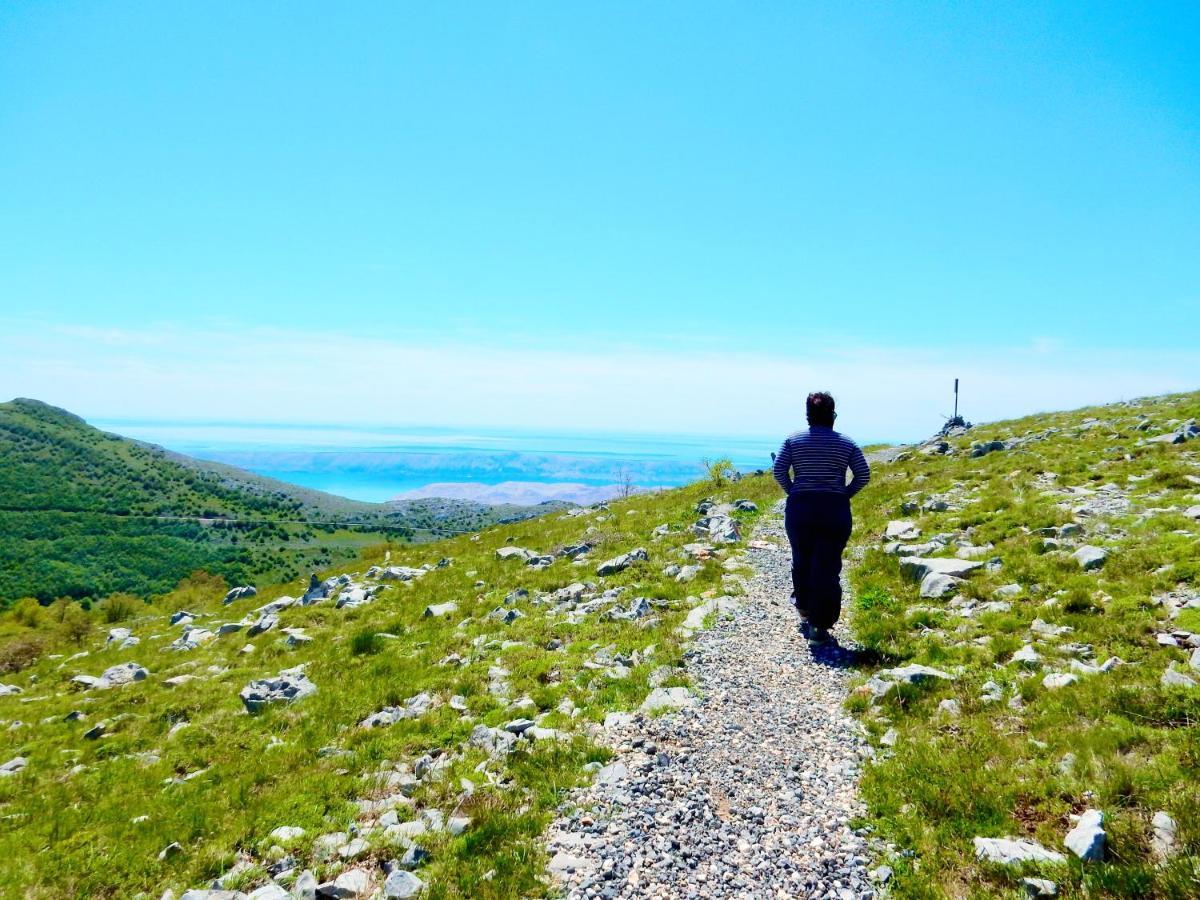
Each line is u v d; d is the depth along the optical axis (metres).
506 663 12.42
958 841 5.78
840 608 12.12
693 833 6.33
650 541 21.52
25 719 15.55
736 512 24.67
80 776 11.02
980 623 10.63
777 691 9.57
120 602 32.78
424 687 11.84
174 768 10.68
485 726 9.38
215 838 7.63
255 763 9.91
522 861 6.05
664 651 11.32
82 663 21.81
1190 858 4.86
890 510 20.20
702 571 16.48
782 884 5.57
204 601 32.12
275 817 7.73
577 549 22.64
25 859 7.93
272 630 20.31
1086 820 5.47
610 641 12.74
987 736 7.29
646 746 8.12
